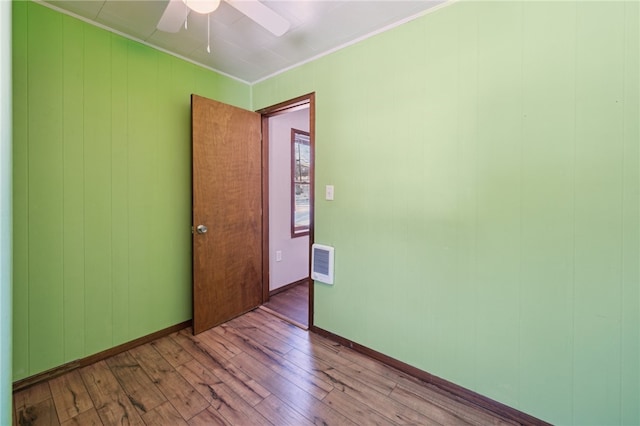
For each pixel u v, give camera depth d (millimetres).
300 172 3705
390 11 1729
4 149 943
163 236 2324
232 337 2340
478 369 1626
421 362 1833
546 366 1435
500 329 1552
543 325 1434
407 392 1715
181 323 2463
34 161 1693
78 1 1679
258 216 2898
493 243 1553
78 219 1876
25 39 1636
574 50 1309
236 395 1669
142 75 2143
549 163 1386
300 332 2441
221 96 2664
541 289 1431
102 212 1981
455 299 1689
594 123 1277
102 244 1989
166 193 2328
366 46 1998
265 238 3070
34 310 1723
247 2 1338
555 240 1387
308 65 2377
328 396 1672
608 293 1280
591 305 1318
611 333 1281
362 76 2029
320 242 2355
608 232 1269
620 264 1251
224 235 2568
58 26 1749
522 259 1475
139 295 2191
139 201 2168
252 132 2799
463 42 1600
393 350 1956
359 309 2127
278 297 3242
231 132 2594
